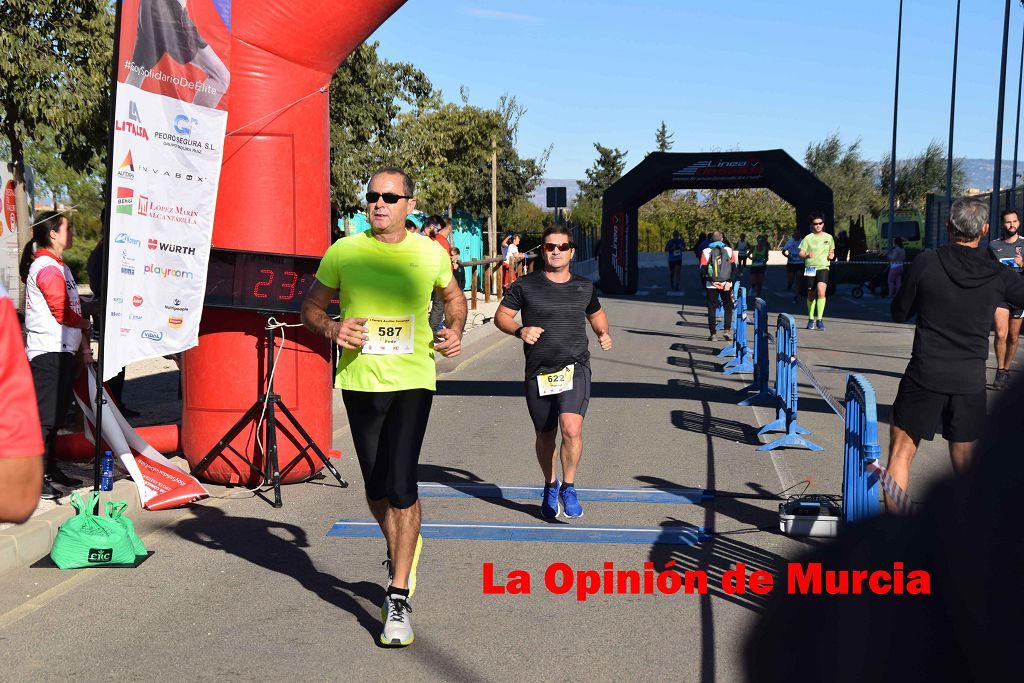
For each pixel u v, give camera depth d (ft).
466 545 18.95
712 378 42.47
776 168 94.32
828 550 6.03
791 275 101.30
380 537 19.49
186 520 20.81
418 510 14.60
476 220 102.83
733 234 191.93
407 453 14.42
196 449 23.65
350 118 84.17
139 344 20.31
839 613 5.68
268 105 22.34
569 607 15.61
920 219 139.64
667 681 12.84
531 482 24.11
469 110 91.25
